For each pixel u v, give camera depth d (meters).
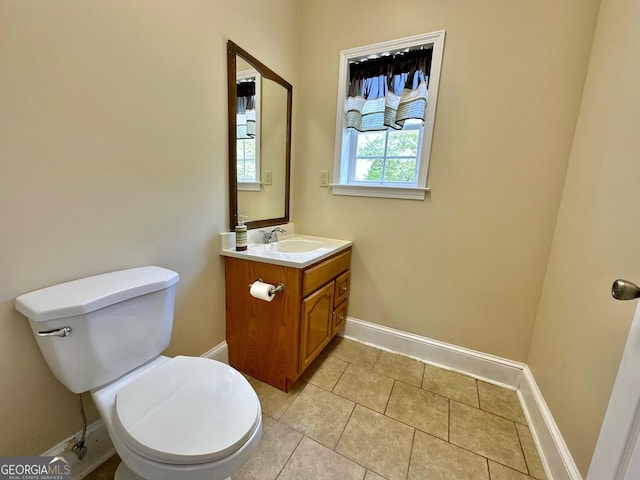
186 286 1.38
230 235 1.57
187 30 1.22
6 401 0.85
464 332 1.75
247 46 1.55
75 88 0.89
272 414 1.38
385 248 1.89
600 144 1.09
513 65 1.43
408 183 1.86
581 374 1.02
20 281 0.84
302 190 2.11
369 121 1.80
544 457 1.18
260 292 1.35
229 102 1.47
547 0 1.33
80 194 0.95
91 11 0.91
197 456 0.69
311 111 1.99
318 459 1.15
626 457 0.58
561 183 1.41
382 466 1.13
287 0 1.81
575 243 1.20
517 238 1.54
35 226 0.85
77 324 0.82
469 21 1.49
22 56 0.78
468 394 1.57
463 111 1.56
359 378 1.67
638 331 0.58
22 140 0.80
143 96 1.09
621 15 1.05
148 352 1.04
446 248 1.72
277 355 1.51
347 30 1.80
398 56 1.70
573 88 1.34
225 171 1.52
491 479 1.10
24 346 0.87
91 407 1.06
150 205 1.17
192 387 0.90
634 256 0.80
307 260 1.38
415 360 1.87
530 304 1.56
